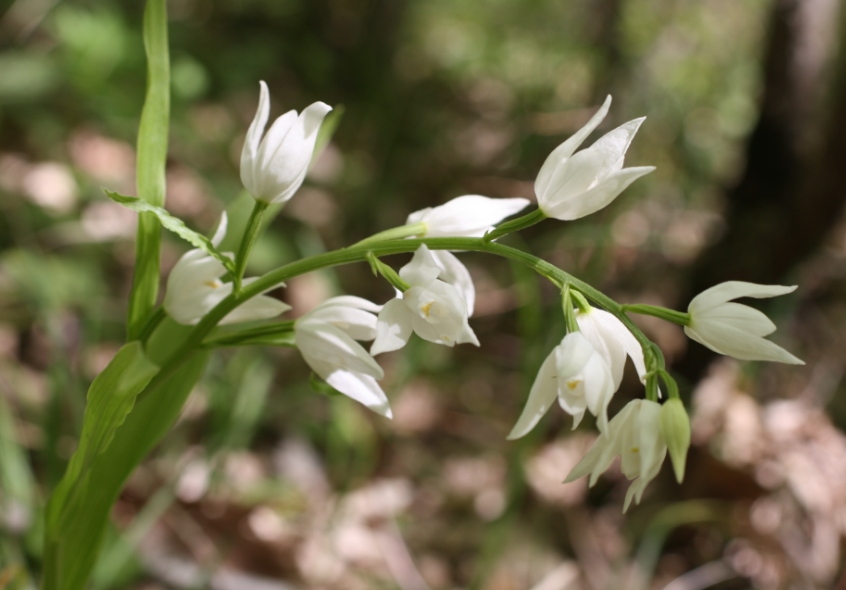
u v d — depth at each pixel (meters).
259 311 0.23
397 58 1.01
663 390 0.51
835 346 0.51
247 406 0.40
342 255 0.22
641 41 0.78
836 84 0.48
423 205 0.80
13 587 0.29
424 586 0.39
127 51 0.68
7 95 0.60
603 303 0.21
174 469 0.40
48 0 0.73
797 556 0.40
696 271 0.55
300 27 0.98
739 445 0.43
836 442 0.44
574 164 0.21
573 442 0.48
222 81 0.82
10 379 0.42
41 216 0.53
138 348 0.21
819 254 0.54
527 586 0.40
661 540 0.40
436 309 0.21
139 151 0.23
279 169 0.21
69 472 0.23
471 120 0.99
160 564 0.36
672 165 0.73
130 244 0.56
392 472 0.45
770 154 0.53
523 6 1.04
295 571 0.38
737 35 0.81
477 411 0.52
